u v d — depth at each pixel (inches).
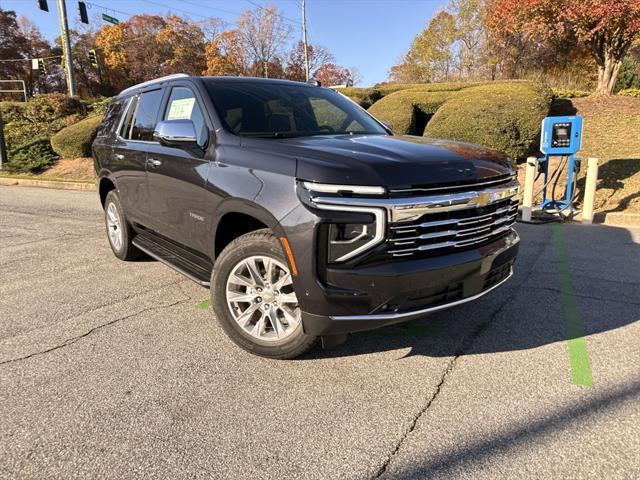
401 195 105.8
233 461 91.3
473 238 117.9
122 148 198.1
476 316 156.6
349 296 105.9
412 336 143.3
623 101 544.4
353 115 176.4
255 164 122.0
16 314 165.2
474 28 1379.2
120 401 111.3
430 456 91.7
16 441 97.5
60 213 375.2
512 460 89.9
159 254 177.9
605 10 485.4
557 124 297.0
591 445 93.4
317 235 105.7
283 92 169.2
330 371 123.8
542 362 126.3
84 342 142.3
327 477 86.9
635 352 130.6
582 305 163.8
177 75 174.1
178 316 161.3
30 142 722.8
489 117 409.1
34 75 2358.5
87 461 91.5
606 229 276.2
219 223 134.2
